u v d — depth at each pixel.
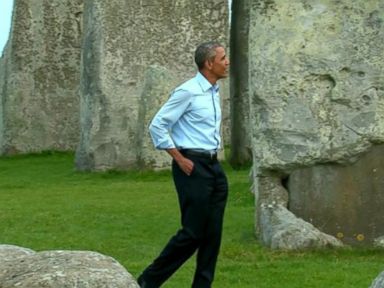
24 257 11.70
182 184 14.85
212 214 14.91
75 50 53.56
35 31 53.34
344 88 20.62
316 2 20.66
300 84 20.69
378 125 20.59
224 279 17.12
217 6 41.75
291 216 20.45
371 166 20.70
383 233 20.67
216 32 41.72
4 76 53.34
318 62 20.62
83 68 41.19
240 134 38.25
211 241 14.95
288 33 20.69
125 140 39.84
